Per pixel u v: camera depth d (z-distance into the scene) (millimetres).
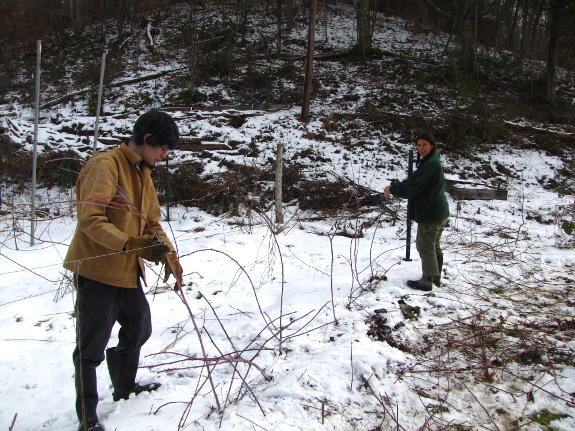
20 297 4383
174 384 2748
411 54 19266
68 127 12328
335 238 6621
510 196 9375
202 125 12188
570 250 5816
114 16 24969
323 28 22188
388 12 25594
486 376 2801
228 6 24469
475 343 3211
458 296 4098
